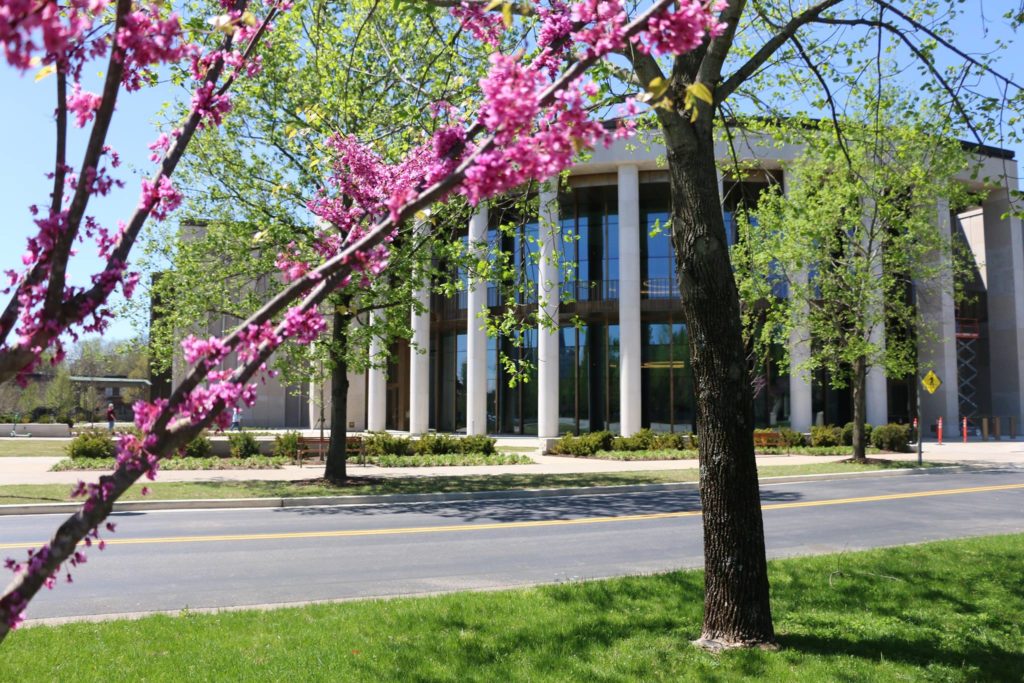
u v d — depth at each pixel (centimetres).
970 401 4097
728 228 3253
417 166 341
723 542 560
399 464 2303
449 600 680
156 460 189
